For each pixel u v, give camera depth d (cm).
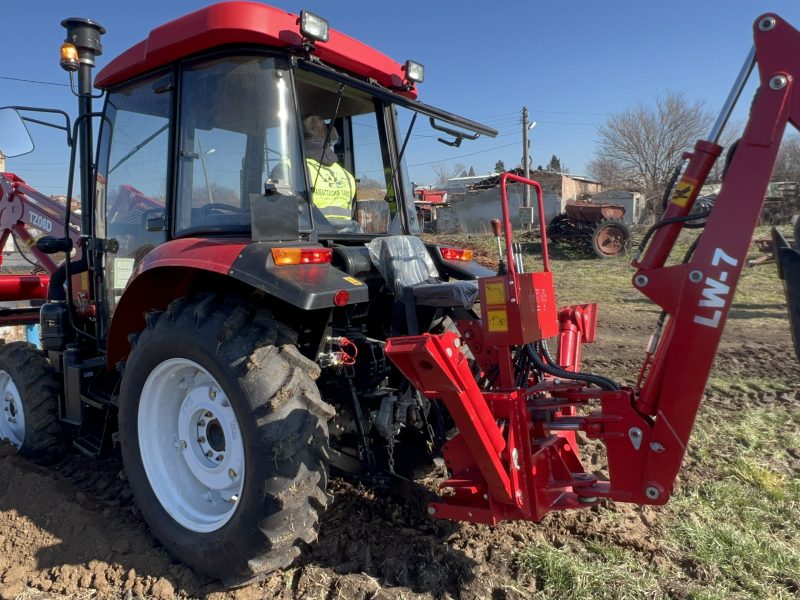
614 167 3628
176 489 302
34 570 288
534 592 262
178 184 322
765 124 229
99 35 405
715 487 351
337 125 376
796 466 387
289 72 304
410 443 330
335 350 289
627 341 808
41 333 420
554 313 297
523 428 256
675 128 3378
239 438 273
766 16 230
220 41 298
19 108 370
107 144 380
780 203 991
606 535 302
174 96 323
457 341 230
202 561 273
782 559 280
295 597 262
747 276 1242
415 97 387
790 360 673
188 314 277
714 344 235
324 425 263
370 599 256
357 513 328
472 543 296
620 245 1656
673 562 283
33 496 340
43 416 405
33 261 546
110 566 289
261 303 283
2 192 543
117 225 374
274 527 251
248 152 302
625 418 254
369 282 328
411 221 406
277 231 264
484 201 2612
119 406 313
